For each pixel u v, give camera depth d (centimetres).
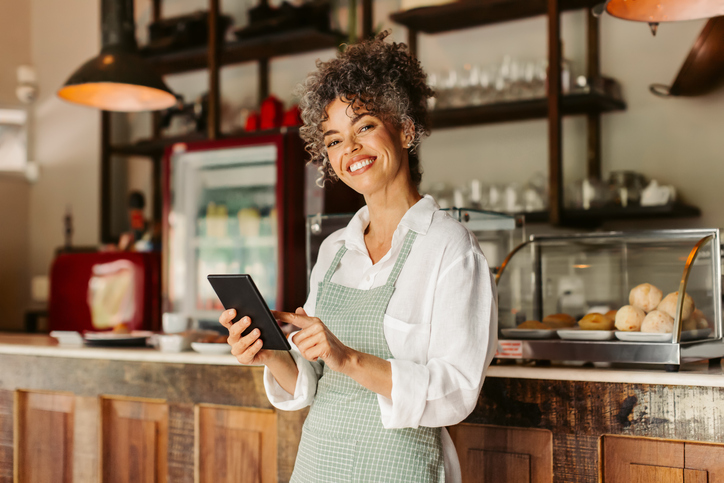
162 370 219
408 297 127
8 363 247
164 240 354
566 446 165
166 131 415
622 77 315
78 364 234
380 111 132
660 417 155
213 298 350
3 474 246
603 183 286
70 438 238
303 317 118
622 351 163
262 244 337
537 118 329
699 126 297
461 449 179
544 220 291
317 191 313
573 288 187
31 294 518
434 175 360
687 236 174
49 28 520
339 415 130
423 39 364
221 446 210
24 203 519
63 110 510
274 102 369
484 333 122
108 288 378
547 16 307
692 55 240
